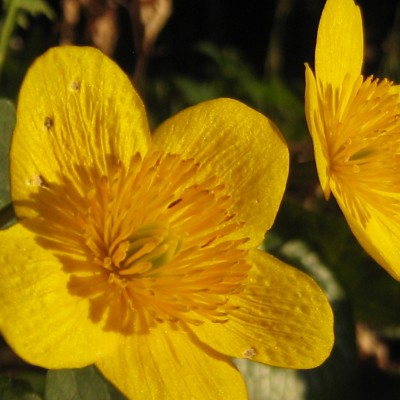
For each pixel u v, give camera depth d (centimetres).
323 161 15
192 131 15
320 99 16
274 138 15
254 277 15
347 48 17
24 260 14
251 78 26
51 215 14
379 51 32
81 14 23
